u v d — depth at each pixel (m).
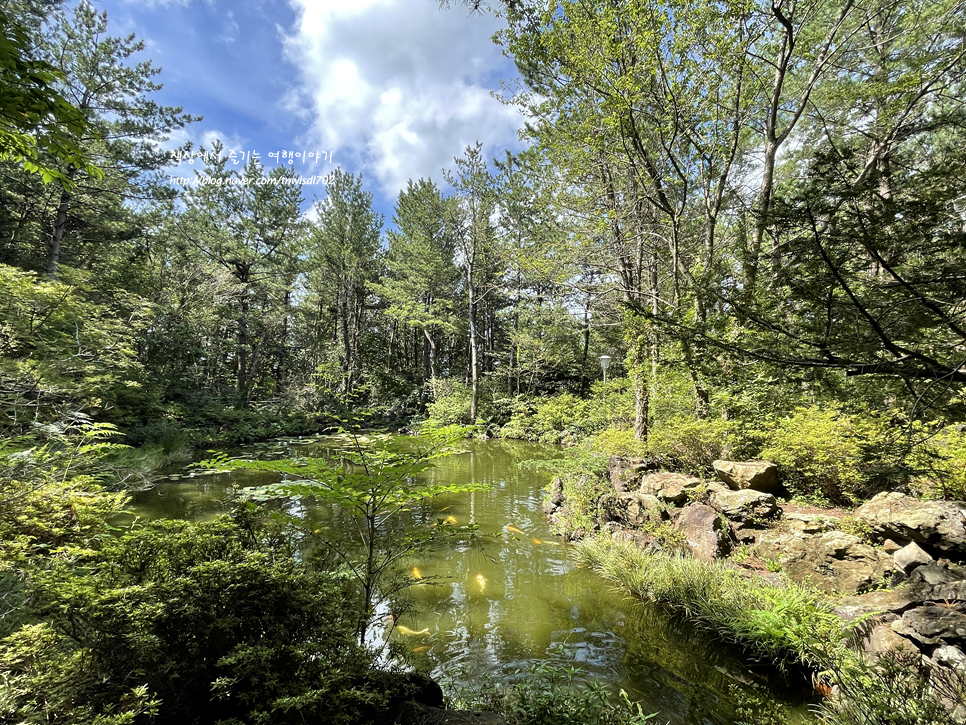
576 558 5.80
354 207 23.56
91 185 12.70
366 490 3.11
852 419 4.73
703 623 4.08
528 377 22.20
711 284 3.40
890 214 2.41
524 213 14.45
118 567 2.02
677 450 6.83
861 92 7.34
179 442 11.87
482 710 2.50
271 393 22.88
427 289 23.89
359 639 2.70
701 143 7.53
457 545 6.14
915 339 2.67
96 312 8.80
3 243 11.02
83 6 11.90
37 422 5.43
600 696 2.61
